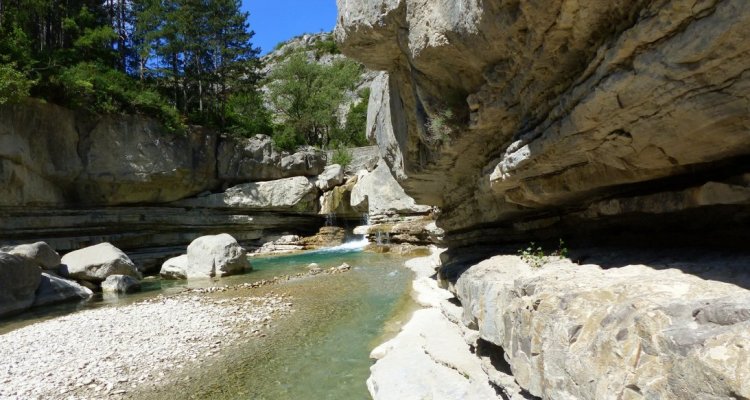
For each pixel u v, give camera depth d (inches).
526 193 251.4
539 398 172.7
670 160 167.3
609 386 122.1
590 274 177.0
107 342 430.0
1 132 946.1
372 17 272.8
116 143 1183.6
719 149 150.3
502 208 334.0
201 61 1747.0
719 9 109.6
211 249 895.7
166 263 949.2
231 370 347.3
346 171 1582.2
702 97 131.0
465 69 240.7
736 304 105.0
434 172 383.9
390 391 260.7
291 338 420.5
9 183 961.5
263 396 299.0
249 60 1831.9
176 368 355.6
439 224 518.0
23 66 1001.5
